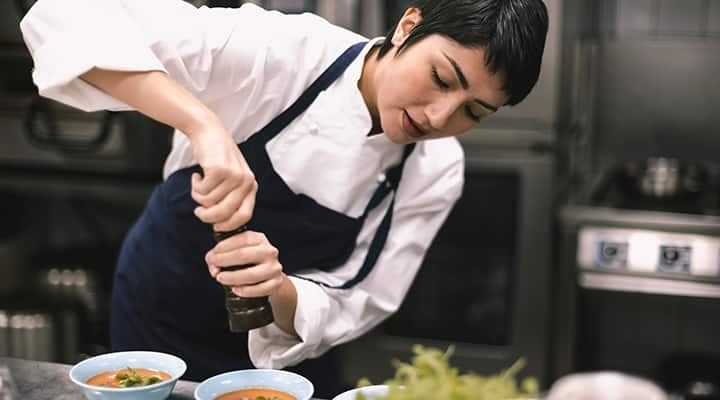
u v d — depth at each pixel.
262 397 1.36
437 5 1.46
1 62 3.19
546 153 2.95
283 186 1.72
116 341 1.96
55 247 3.75
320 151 1.69
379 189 1.76
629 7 3.48
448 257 3.14
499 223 3.07
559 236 3.05
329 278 1.77
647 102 3.51
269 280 1.36
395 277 1.83
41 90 1.41
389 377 3.20
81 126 3.19
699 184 3.18
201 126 1.34
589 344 3.30
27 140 3.27
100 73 1.41
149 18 1.54
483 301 3.14
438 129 1.47
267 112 1.68
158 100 1.37
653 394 0.90
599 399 0.90
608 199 3.12
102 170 3.27
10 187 3.37
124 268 1.92
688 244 2.88
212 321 1.84
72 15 1.43
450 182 1.84
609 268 2.96
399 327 3.21
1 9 3.13
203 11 1.62
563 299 3.02
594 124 3.57
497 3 1.41
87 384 1.36
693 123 3.48
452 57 1.41
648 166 3.43
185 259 1.80
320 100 1.67
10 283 3.42
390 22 2.92
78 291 3.36
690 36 3.44
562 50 2.90
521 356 3.07
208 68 1.58
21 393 1.40
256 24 1.64
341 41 1.70
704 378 3.28
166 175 1.87
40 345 3.18
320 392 1.95
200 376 1.88
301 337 1.60
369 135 1.69
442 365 1.13
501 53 1.40
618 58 3.51
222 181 1.29
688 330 3.36
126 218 3.70
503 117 2.96
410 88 1.46
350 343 3.21
